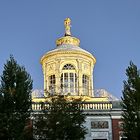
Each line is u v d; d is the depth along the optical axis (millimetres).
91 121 47500
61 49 53844
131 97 41000
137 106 40500
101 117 47688
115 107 49438
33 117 45375
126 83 42062
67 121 40844
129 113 40469
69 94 45031
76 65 53438
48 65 54188
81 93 51969
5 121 39406
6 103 40312
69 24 59750
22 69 42750
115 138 46844
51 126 40812
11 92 40625
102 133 47156
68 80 52812
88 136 46812
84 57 54062
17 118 40125
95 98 51188
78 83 52625
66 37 57250
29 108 42094
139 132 39062
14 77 41844
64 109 41969
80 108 45656
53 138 40438
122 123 43844
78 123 41562
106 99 51281
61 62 53500
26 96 41250
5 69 42281
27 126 41875
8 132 39094
